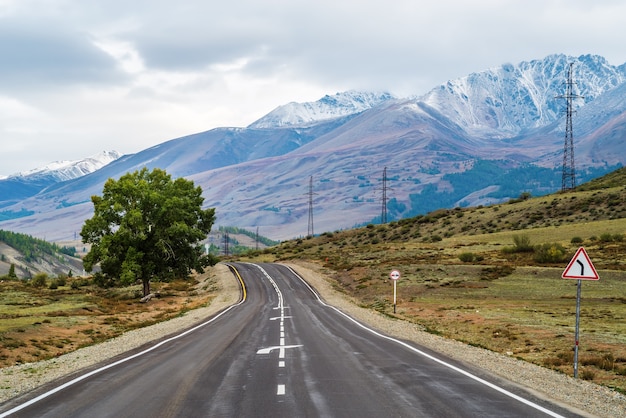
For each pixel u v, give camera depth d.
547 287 51.81
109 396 12.84
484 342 25.81
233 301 53.78
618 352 21.45
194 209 67.38
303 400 12.12
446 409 11.31
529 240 82.38
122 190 58.84
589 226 95.31
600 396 13.43
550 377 15.80
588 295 47.00
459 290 52.78
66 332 32.72
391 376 15.13
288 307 45.34
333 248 123.19
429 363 17.50
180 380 14.70
